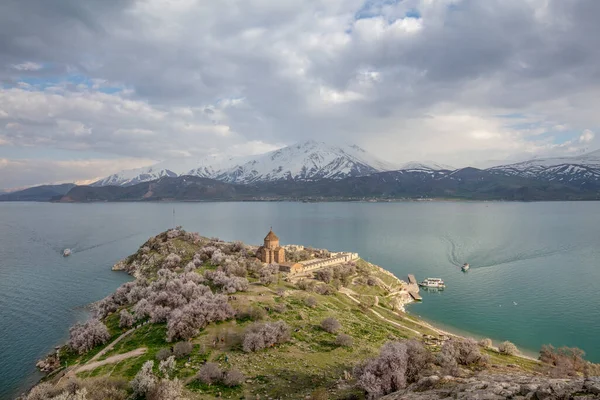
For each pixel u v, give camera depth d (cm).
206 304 9281
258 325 8594
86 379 7094
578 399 2697
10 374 9206
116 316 11606
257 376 6669
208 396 5969
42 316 13225
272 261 16850
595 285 16988
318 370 6988
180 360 7325
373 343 8881
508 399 3095
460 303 15300
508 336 11981
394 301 15038
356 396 5438
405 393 4300
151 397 5747
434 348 8725
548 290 16512
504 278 18750
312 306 11175
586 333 12106
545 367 8150
